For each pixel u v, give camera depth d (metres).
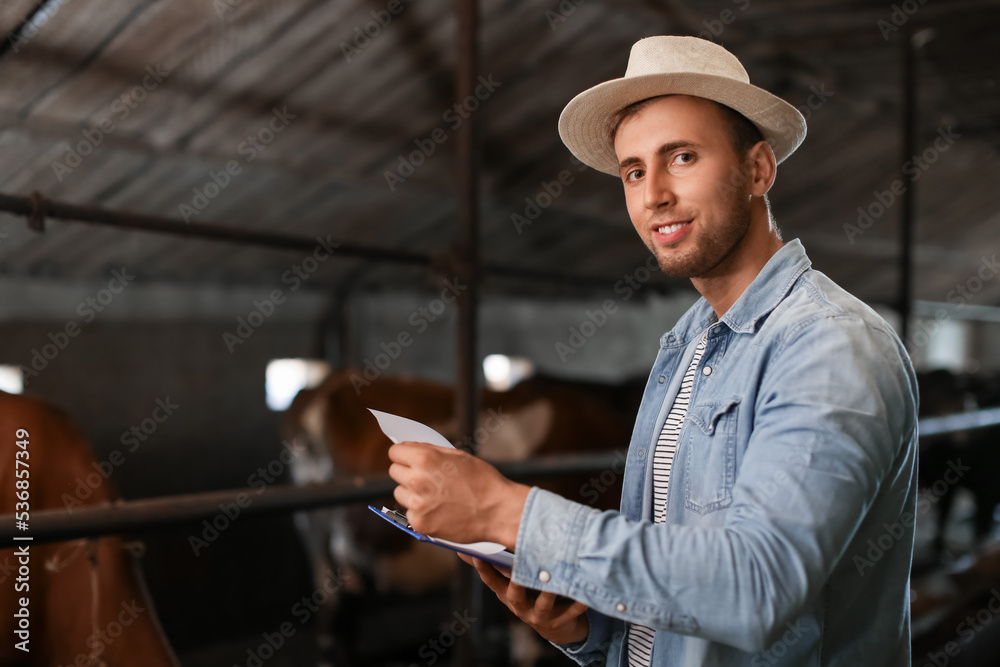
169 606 4.18
